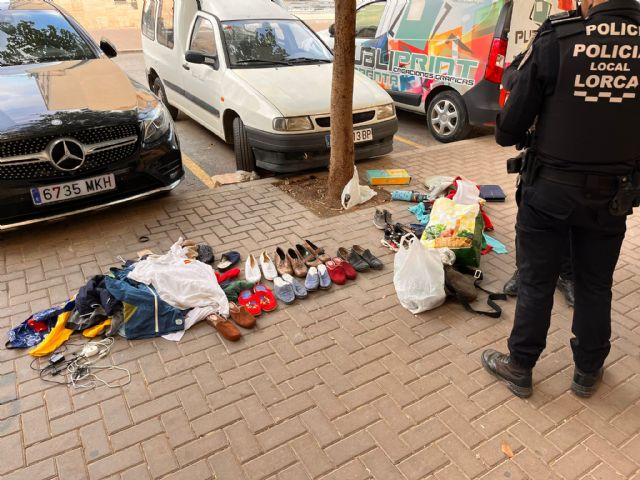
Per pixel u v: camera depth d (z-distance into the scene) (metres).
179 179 4.69
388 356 2.82
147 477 2.12
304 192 5.04
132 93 4.49
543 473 2.14
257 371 2.71
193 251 3.74
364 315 3.18
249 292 3.33
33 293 3.38
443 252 3.48
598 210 2.08
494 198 4.80
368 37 7.82
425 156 6.16
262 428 2.36
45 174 3.80
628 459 2.20
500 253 3.90
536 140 2.14
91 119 3.92
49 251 3.91
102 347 2.88
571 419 2.41
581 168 2.02
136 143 4.20
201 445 2.27
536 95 2.05
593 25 1.91
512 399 2.53
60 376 2.68
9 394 2.56
